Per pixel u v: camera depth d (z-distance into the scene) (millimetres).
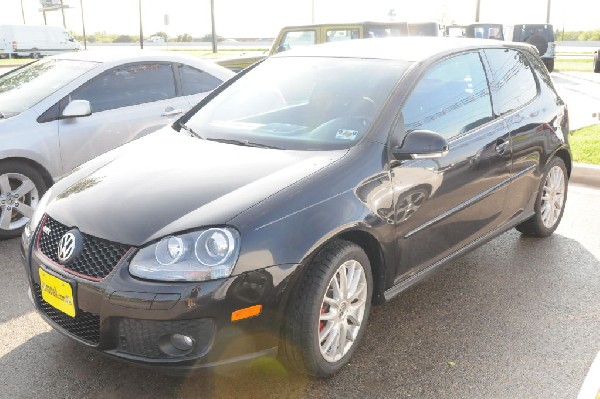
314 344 2977
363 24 11188
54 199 3328
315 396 3033
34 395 3041
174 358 2742
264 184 3064
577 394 3043
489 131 4164
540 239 5277
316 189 3059
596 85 17859
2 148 5191
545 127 4793
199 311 2676
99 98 5902
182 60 6617
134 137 6039
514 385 3127
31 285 3240
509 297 4168
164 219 2871
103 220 2943
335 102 3785
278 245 2834
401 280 3592
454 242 3961
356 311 3291
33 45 42969
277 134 3701
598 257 4875
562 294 4215
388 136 3457
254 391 3072
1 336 3625
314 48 4582
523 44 5035
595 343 3553
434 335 3646
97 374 3221
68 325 3016
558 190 5234
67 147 5598
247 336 2807
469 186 3959
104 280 2781
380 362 3348
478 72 4305
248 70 4559
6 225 5355
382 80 3803
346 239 3217
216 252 2727
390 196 3344
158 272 2707
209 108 4246
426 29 11906
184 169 3314
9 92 5918
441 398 3021
